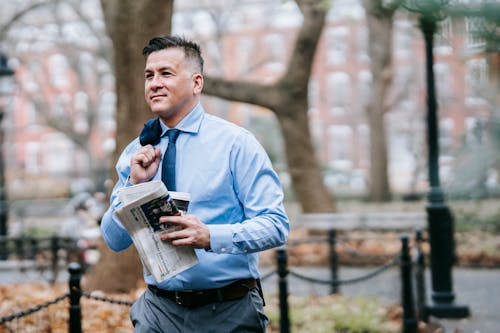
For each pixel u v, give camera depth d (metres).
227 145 3.51
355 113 52.00
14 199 37.41
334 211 16.84
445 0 3.60
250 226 3.33
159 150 3.54
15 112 56.12
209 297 3.48
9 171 44.19
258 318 3.54
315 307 8.45
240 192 3.49
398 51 41.56
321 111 54.22
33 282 11.34
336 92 52.94
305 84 16.55
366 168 53.28
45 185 42.94
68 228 14.41
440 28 3.81
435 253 9.02
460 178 15.52
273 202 3.45
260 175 3.48
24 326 7.05
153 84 3.51
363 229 14.57
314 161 16.92
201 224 3.26
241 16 33.25
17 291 9.78
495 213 16.33
